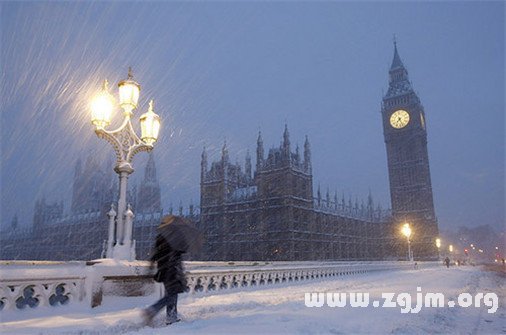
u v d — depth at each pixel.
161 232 5.86
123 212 8.36
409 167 110.94
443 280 18.80
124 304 7.50
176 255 5.86
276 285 15.52
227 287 12.47
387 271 36.03
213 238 73.50
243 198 73.19
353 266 28.03
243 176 82.25
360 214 95.50
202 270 11.44
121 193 8.41
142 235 89.06
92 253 97.06
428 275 25.69
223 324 5.45
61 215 114.94
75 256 100.81
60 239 107.19
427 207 105.25
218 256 71.75
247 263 15.54
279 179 69.25
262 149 73.44
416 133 112.25
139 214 96.31
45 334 4.81
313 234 71.56
